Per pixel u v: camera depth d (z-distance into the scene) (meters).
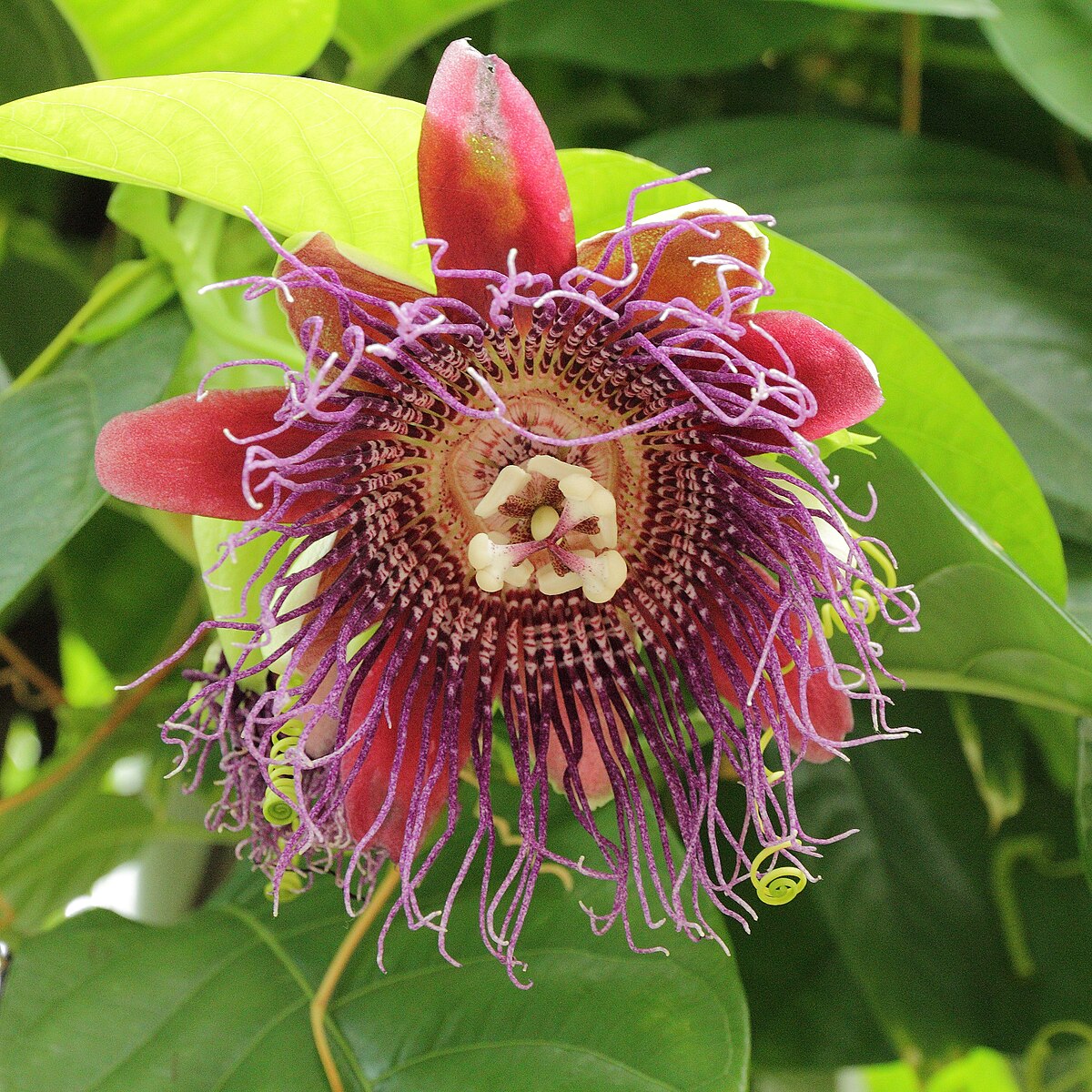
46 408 0.33
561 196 0.27
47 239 0.43
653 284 0.28
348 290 0.27
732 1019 0.30
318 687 0.29
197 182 0.29
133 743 0.40
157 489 0.27
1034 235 0.38
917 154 0.39
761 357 0.28
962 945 0.38
